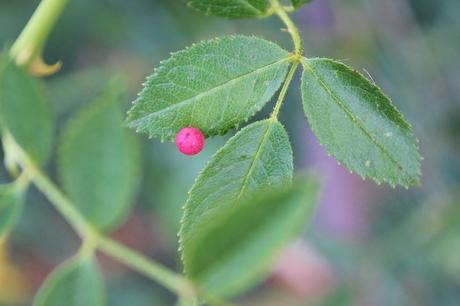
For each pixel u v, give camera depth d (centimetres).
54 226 45
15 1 43
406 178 23
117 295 44
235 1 23
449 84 42
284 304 44
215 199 23
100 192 29
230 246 26
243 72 23
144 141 40
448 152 42
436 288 39
